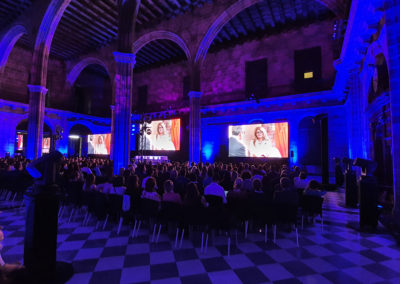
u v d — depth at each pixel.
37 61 14.61
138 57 23.73
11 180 7.43
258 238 4.87
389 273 3.42
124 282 3.11
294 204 4.57
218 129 21.03
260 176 7.54
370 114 9.12
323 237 4.94
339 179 13.33
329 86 16.38
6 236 4.70
